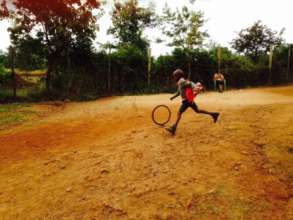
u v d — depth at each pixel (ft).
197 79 74.02
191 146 22.52
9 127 33.14
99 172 19.51
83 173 19.66
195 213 15.16
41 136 28.81
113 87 65.05
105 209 15.72
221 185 17.37
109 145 24.22
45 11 55.21
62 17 56.75
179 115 24.85
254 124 27.43
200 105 38.58
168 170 19.13
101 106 44.57
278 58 88.69
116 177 18.75
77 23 57.21
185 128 26.91
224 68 77.87
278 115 30.25
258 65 84.84
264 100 44.21
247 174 18.54
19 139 28.19
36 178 19.75
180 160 20.36
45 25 56.95
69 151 23.99
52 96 56.39
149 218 14.84
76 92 59.93
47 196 17.42
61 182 18.86
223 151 21.34
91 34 61.11
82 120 34.58
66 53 59.98
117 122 32.07
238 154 20.95
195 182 17.70
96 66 63.36
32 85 62.34
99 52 64.13
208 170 18.98
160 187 17.31
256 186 17.42
